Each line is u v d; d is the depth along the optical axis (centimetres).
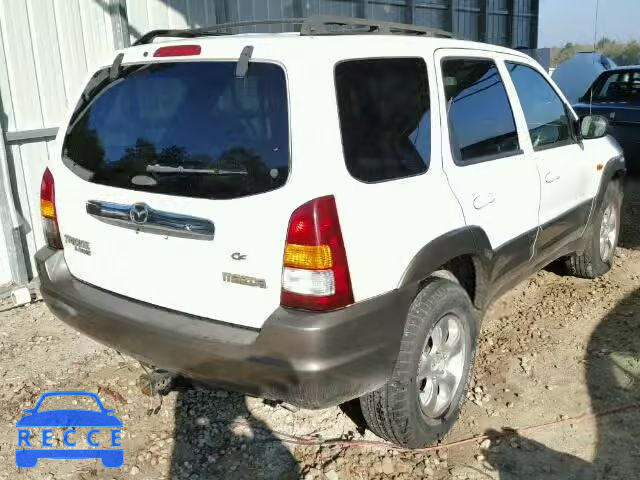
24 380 383
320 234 241
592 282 520
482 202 328
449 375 318
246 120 255
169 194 268
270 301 249
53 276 322
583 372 380
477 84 346
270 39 264
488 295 352
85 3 550
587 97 961
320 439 322
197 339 258
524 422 334
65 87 542
